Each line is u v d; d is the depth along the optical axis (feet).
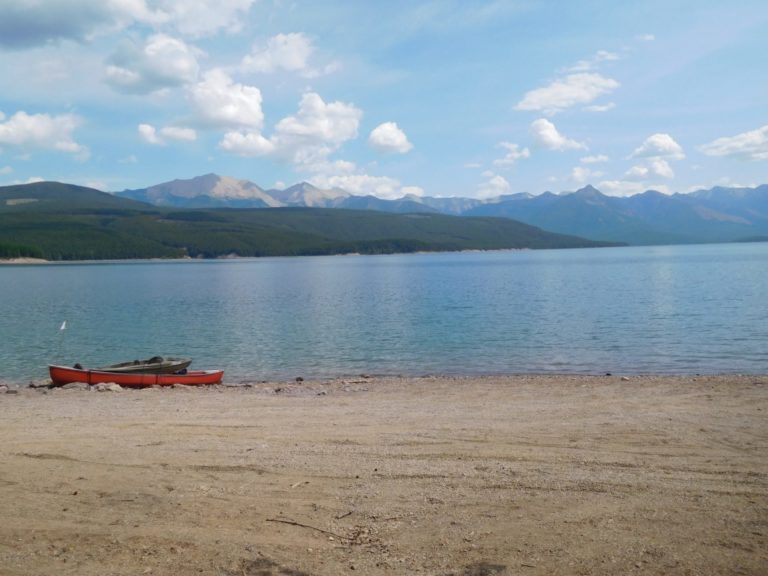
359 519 27.02
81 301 242.17
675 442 40.63
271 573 22.03
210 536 25.23
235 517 27.32
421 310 189.26
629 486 31.12
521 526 25.91
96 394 70.90
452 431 45.24
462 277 386.32
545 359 103.81
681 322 145.28
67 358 114.21
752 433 42.88
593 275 373.61
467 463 36.06
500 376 87.86
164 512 28.02
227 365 104.78
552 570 21.90
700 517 26.61
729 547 23.45
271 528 26.07
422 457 37.60
